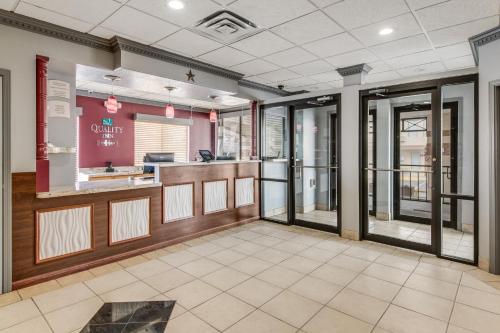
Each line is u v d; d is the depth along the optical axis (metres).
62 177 4.22
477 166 3.63
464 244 4.48
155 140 8.72
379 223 5.71
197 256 4.04
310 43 4.04
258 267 3.64
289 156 5.79
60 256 3.38
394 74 5.60
